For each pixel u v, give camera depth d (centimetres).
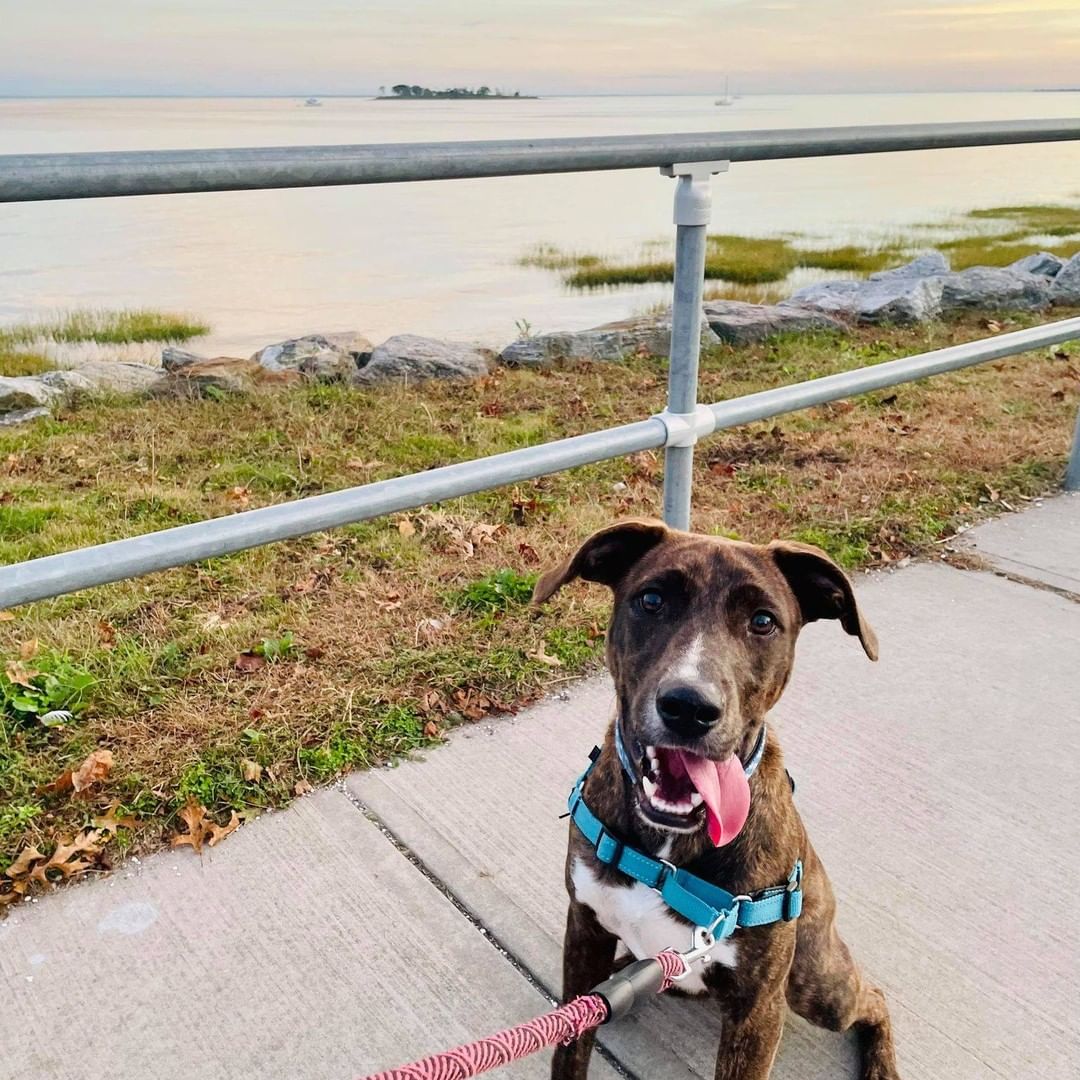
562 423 206
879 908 86
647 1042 75
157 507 162
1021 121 123
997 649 123
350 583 135
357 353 257
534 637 121
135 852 89
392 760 101
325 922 83
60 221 848
